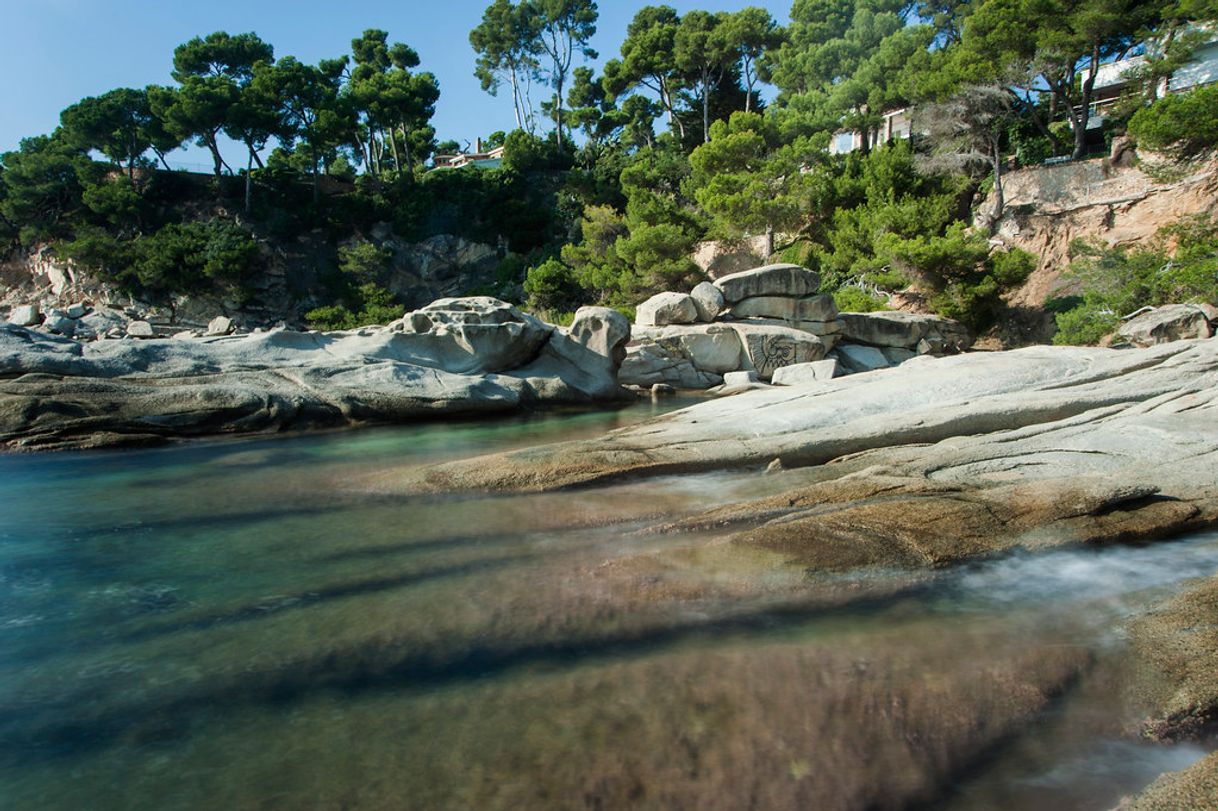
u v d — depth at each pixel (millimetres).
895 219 34625
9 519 7906
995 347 31562
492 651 4633
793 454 10133
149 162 56562
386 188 60656
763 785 3328
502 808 3193
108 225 52438
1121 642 4609
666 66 59406
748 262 43562
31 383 13219
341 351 17312
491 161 77125
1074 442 8953
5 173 52000
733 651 4570
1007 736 3717
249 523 7719
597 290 45688
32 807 3281
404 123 63688
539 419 16656
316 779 3420
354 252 53625
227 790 3363
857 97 44375
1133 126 28203
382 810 3199
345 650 4684
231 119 53438
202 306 50344
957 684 4145
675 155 52844
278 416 14383
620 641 4738
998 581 5695
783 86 52688
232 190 56125
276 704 4082
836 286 35875
